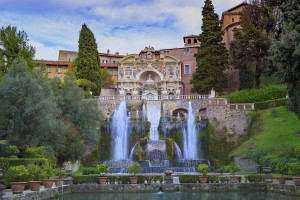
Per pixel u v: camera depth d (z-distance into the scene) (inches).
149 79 3166.8
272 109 2000.5
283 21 1218.0
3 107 1328.7
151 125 2174.0
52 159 1380.4
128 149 2103.8
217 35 2615.7
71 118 1780.3
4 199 740.7
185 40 3467.0
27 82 1370.6
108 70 3528.5
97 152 1915.6
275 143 1647.4
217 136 2030.0
